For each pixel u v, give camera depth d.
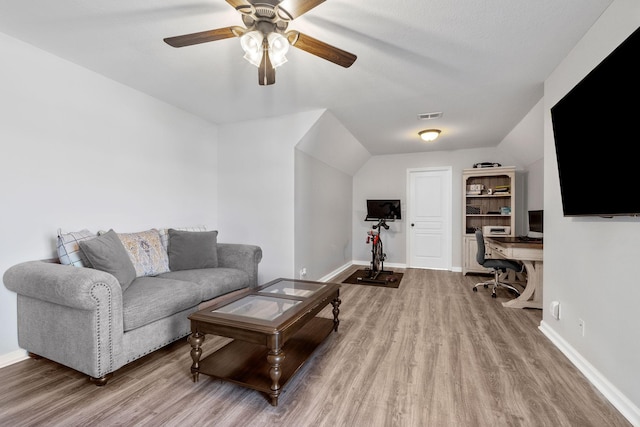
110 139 2.74
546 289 2.58
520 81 2.70
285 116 3.68
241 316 1.80
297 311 1.87
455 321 2.91
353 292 4.00
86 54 2.30
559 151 2.12
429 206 5.73
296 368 1.83
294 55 2.27
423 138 4.34
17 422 1.48
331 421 1.51
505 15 1.80
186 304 2.29
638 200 1.37
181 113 3.50
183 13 1.81
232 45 2.15
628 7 1.55
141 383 1.83
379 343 2.42
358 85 2.81
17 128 2.12
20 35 2.05
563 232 2.27
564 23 1.87
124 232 2.87
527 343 2.41
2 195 2.05
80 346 1.77
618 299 1.64
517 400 1.68
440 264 5.67
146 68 2.51
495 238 4.14
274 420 1.52
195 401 1.67
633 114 1.37
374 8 1.74
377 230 5.74
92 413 1.55
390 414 1.57
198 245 3.00
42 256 2.26
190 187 3.64
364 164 6.10
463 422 1.50
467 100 3.16
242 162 3.94
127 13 1.81
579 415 1.56
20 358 2.09
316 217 4.38
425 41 2.08
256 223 3.88
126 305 1.89
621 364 1.60
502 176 5.23
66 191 2.41
